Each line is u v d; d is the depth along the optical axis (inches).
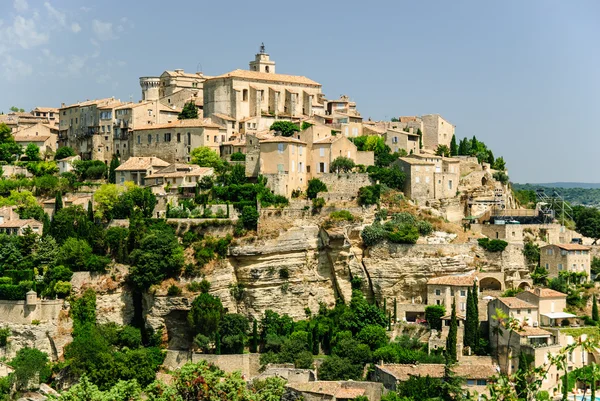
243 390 6855.3
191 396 6747.1
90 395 6791.3
